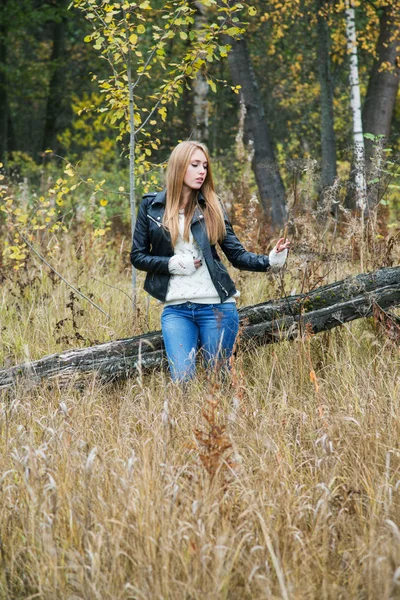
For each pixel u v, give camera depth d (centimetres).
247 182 987
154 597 295
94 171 1906
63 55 2602
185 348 507
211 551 318
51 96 2586
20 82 2727
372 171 641
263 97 1992
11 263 801
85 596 301
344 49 1586
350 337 566
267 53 1842
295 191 684
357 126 1416
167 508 332
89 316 659
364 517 347
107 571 309
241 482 359
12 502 369
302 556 319
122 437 427
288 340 547
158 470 370
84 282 780
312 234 625
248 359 552
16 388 508
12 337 630
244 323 519
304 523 349
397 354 524
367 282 538
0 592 320
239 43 1366
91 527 340
